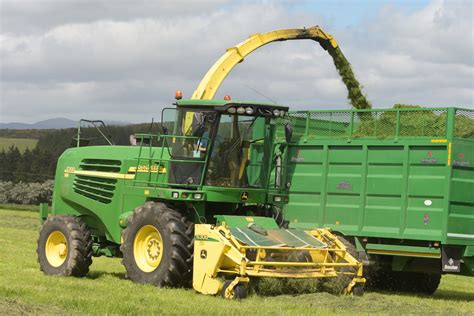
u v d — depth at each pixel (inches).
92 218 552.7
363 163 546.9
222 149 478.3
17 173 2516.0
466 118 522.3
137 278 466.3
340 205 556.7
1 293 389.1
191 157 479.8
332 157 562.6
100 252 546.0
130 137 543.2
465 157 517.3
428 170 518.9
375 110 548.4
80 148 572.4
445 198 508.7
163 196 478.0
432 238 511.5
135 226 471.2
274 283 435.2
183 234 448.1
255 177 490.9
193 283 430.9
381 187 538.0
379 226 536.4
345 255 458.6
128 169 521.0
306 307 378.9
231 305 380.5
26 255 707.4
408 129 530.9
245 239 430.6
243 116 483.2
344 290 446.3
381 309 387.9
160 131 493.0
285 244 436.8
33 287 425.1
